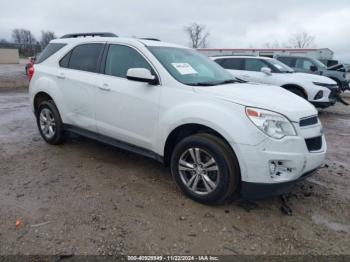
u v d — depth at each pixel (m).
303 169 3.23
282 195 3.79
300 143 3.16
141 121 3.97
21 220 3.09
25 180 4.01
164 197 3.68
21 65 40.53
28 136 5.98
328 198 3.82
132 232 2.97
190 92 3.57
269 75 9.34
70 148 5.28
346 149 5.99
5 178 4.05
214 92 3.47
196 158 3.47
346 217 3.39
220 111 3.27
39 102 5.52
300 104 3.51
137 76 3.74
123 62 4.29
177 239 2.90
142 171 4.43
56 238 2.83
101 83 4.37
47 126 5.37
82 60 4.81
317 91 8.96
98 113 4.47
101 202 3.51
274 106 3.22
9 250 2.65
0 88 15.09
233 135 3.15
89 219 3.16
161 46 4.36
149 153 4.04
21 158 4.77
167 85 3.76
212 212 3.38
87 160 4.77
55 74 5.06
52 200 3.52
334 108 11.68
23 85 16.73
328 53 19.31
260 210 3.45
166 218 3.23
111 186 3.92
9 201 3.46
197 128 3.61
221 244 2.85
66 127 5.09
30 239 2.80
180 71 3.94
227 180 3.26
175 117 3.57
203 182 3.46
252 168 3.12
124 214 3.28
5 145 5.38
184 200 3.62
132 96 4.00
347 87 14.04
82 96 4.64
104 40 4.61
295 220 3.29
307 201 3.72
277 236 3.00
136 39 4.39
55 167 4.46
